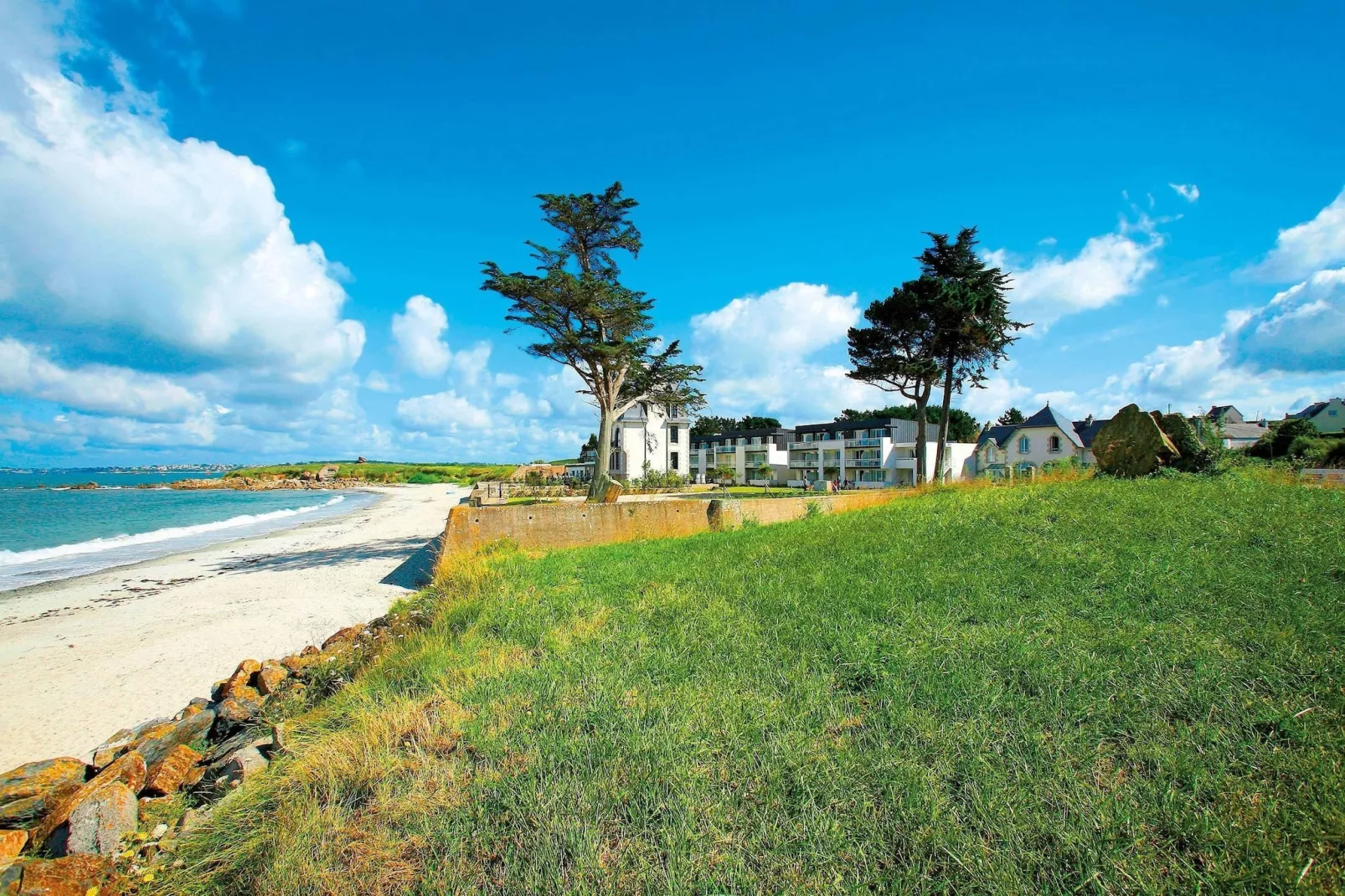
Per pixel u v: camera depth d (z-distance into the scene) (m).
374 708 5.11
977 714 4.05
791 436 79.19
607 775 3.79
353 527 32.44
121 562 22.02
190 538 30.14
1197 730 3.69
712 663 5.36
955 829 3.06
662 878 2.95
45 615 13.44
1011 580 6.88
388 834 3.50
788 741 3.96
